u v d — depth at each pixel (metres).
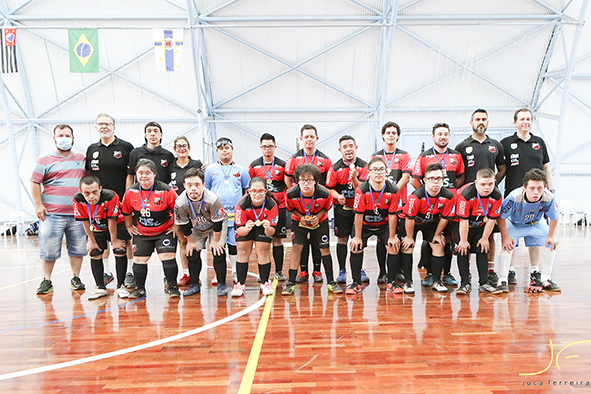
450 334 2.54
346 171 3.95
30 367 2.13
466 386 1.85
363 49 10.68
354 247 3.64
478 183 3.41
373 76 11.11
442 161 4.07
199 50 9.83
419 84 11.10
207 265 5.62
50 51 10.32
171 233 3.67
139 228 3.58
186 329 2.72
